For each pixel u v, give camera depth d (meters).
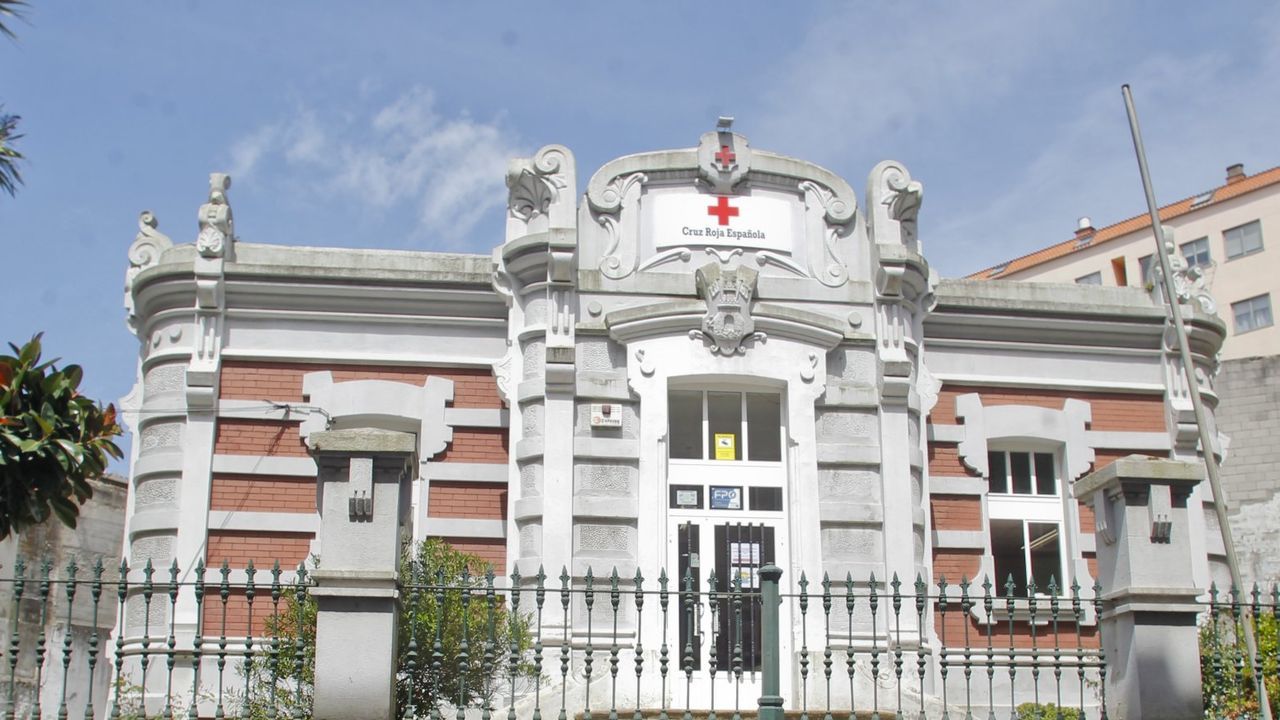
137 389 17.48
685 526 16.58
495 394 17.56
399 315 17.59
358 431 10.77
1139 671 11.23
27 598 22.59
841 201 17.86
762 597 11.26
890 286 17.36
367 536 10.65
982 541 17.91
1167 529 11.62
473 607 12.68
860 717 13.88
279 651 11.59
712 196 17.53
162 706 15.66
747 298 16.80
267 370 17.28
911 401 17.31
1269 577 26.09
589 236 17.27
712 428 17.03
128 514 17.00
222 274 17.11
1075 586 11.67
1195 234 48.47
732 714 14.12
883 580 16.44
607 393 16.62
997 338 18.73
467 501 17.17
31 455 10.21
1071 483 18.42
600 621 15.86
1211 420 19.16
